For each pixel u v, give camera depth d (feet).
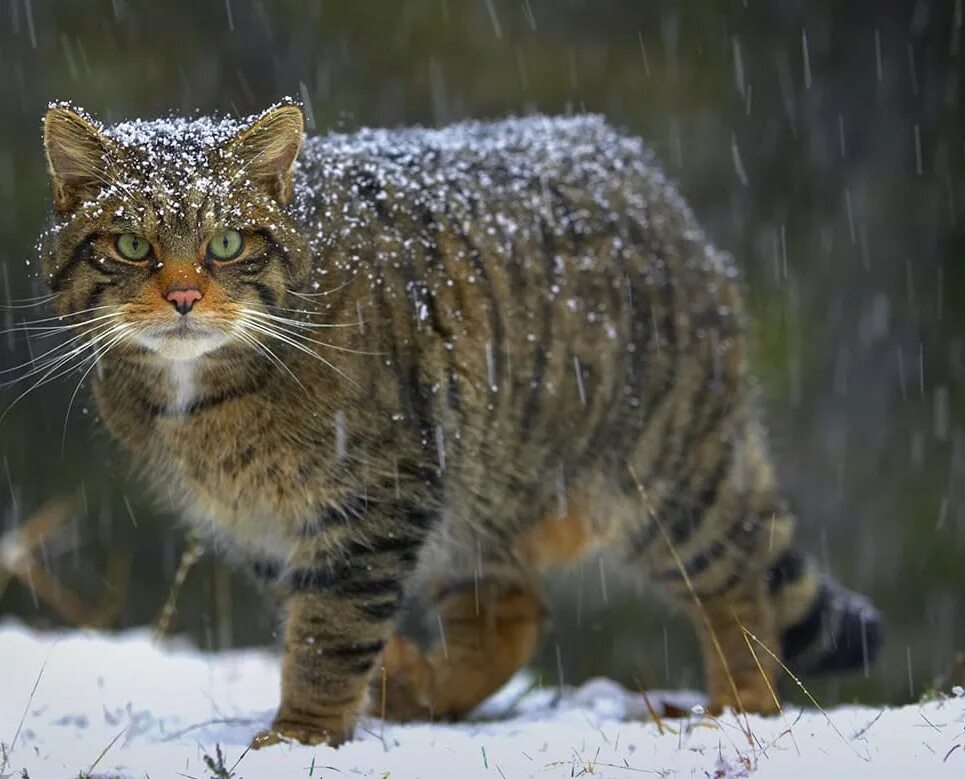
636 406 34.91
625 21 76.18
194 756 25.59
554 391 33.30
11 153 65.67
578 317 33.55
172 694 35.63
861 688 60.34
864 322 73.61
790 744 24.57
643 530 36.27
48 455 63.21
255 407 29.27
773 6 77.46
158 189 28.02
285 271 28.89
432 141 34.58
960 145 76.79
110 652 38.63
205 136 28.94
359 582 29.94
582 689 38.09
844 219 75.41
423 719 34.65
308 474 29.58
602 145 36.70
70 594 57.47
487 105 72.79
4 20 68.13
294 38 71.77
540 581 38.34
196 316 27.81
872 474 70.64
